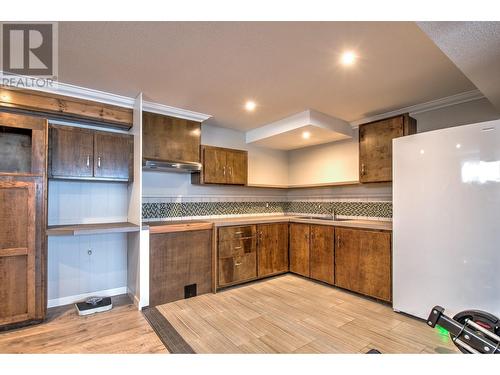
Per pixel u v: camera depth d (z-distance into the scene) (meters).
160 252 2.94
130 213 3.13
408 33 1.76
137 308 2.80
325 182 4.29
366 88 2.67
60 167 2.62
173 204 3.71
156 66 2.23
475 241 2.09
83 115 2.75
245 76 2.41
